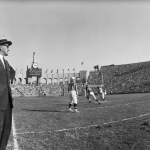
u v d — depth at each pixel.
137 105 14.67
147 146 4.27
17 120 8.96
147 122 6.83
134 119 7.90
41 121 8.42
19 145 4.71
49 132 6.07
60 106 17.78
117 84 70.94
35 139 5.27
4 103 3.59
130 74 73.75
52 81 91.88
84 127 6.67
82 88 72.81
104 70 86.38
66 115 10.34
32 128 6.82
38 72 84.25
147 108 12.20
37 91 73.00
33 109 15.05
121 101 21.11
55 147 4.52
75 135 5.59
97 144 4.64
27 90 72.94
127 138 5.01
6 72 3.77
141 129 5.95
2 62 3.81
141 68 74.75
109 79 76.81
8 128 3.83
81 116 9.66
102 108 13.80
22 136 5.63
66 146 4.57
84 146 4.53
